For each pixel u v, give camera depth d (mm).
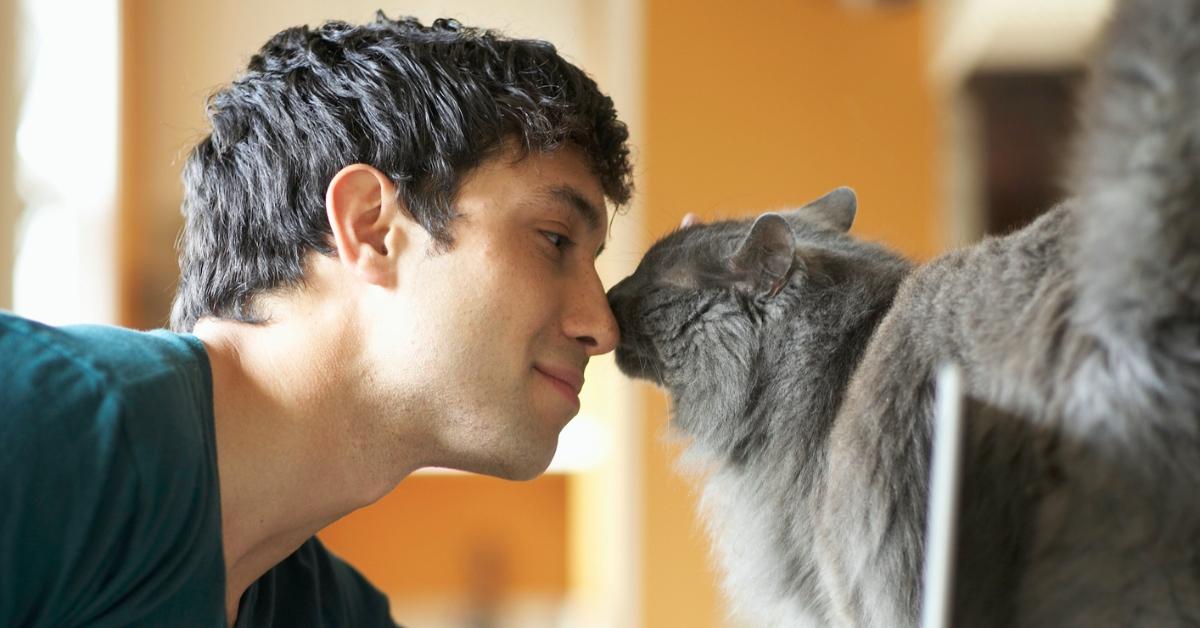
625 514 4238
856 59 4488
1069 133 1262
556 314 1514
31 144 4133
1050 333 1247
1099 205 1125
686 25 4398
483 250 1453
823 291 1809
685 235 2062
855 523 1443
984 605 1262
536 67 1556
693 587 4105
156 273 5500
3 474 1099
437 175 1451
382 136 1463
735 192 4387
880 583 1407
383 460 1480
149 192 5535
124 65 5250
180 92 5555
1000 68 4492
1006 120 4523
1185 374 1129
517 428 1481
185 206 1621
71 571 1130
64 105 4523
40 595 1125
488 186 1474
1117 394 1171
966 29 4223
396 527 5906
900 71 4512
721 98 4410
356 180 1448
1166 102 1057
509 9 5590
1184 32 1035
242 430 1406
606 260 4293
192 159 1606
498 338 1448
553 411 1520
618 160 1655
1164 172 1068
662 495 4121
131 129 5387
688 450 1961
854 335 1733
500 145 1484
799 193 4445
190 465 1237
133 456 1171
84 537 1134
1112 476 1175
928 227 4527
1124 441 1168
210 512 1279
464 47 1524
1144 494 1161
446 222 1445
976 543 1258
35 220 4199
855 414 1487
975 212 4523
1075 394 1209
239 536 1411
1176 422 1142
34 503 1108
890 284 1792
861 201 4508
